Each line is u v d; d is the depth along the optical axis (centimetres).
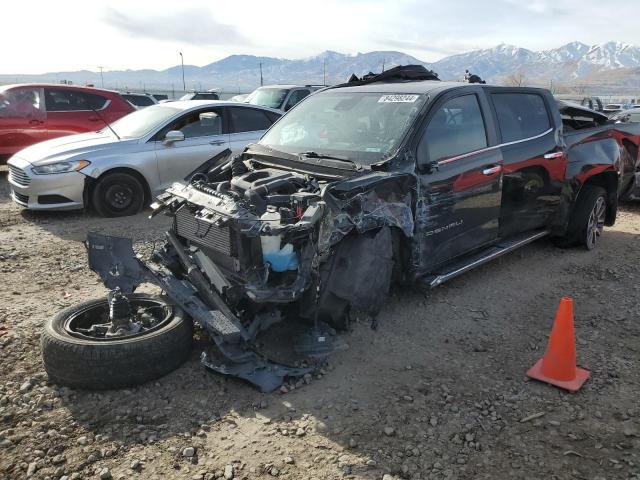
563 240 668
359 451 299
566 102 714
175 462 288
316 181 410
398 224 411
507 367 394
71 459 288
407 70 579
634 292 541
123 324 369
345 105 509
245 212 359
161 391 350
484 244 518
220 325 361
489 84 543
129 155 801
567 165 612
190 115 859
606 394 359
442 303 504
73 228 743
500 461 294
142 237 699
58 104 1147
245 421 324
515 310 495
